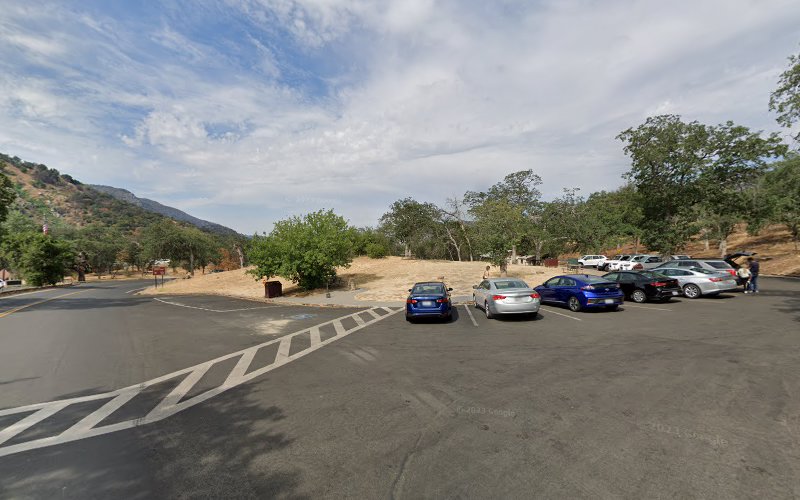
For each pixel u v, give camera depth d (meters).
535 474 3.38
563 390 5.56
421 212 45.41
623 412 4.71
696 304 13.96
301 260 23.67
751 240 40.09
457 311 14.57
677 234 28.34
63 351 9.20
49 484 3.43
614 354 7.48
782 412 4.59
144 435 4.45
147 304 21.94
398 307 16.75
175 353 8.84
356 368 7.12
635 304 14.55
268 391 5.95
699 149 27.47
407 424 4.54
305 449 3.99
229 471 3.59
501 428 4.36
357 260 39.69
